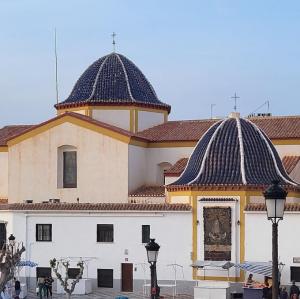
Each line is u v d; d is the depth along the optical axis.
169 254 60.78
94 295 60.56
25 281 63.69
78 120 71.44
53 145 72.12
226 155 62.84
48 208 63.53
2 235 65.12
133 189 71.12
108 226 62.41
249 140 63.88
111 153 70.50
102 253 62.38
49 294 59.81
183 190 61.56
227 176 61.31
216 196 60.25
